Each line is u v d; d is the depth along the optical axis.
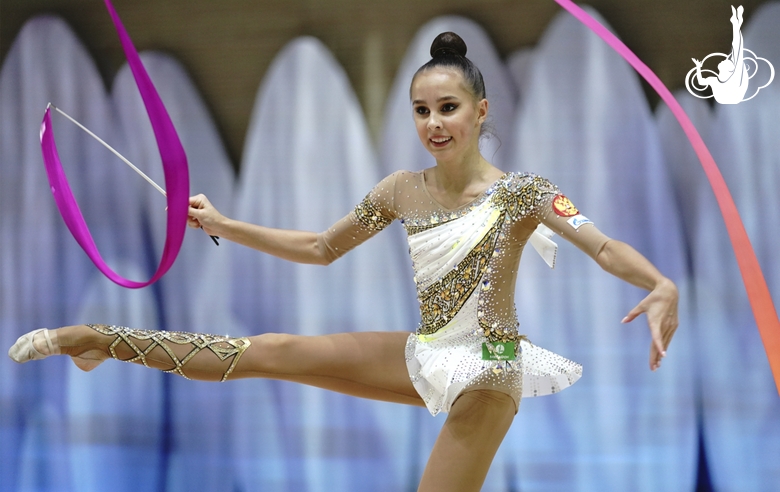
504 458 13.07
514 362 7.28
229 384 13.91
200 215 8.52
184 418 14.00
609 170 12.92
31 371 14.41
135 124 14.23
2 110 14.53
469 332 7.31
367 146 13.58
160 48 14.12
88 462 14.18
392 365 7.68
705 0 12.80
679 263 12.79
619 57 12.90
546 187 6.92
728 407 12.66
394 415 13.44
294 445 13.63
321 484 13.52
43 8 14.45
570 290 13.00
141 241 14.19
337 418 13.57
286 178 13.77
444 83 7.10
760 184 12.69
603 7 13.02
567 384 7.76
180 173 6.34
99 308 14.27
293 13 13.79
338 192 13.63
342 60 13.66
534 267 13.09
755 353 12.63
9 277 14.51
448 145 7.14
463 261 7.23
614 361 12.88
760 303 7.41
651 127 12.87
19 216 14.51
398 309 13.45
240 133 13.90
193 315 13.97
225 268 13.93
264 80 13.85
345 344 7.71
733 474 12.59
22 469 14.32
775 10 12.73
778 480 12.49
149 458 14.05
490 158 13.10
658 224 12.83
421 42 13.42
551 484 12.93
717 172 7.87
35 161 14.48
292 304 13.71
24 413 14.38
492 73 13.16
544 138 13.02
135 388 14.17
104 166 14.27
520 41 13.12
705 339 12.73
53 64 14.41
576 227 6.54
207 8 14.01
